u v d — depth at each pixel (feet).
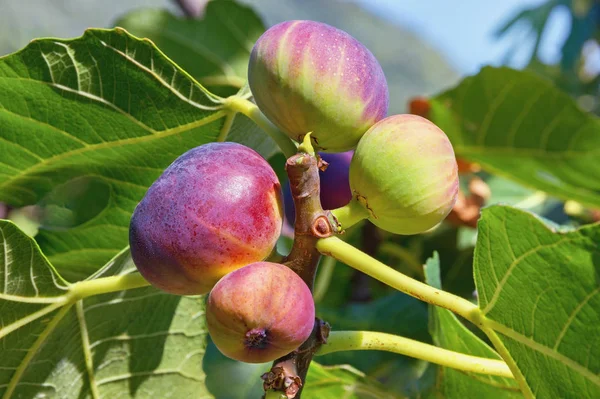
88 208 1.43
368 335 1.02
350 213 0.96
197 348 1.25
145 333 1.23
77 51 1.14
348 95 0.97
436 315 1.25
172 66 1.14
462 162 1.94
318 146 1.01
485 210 0.95
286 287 0.87
